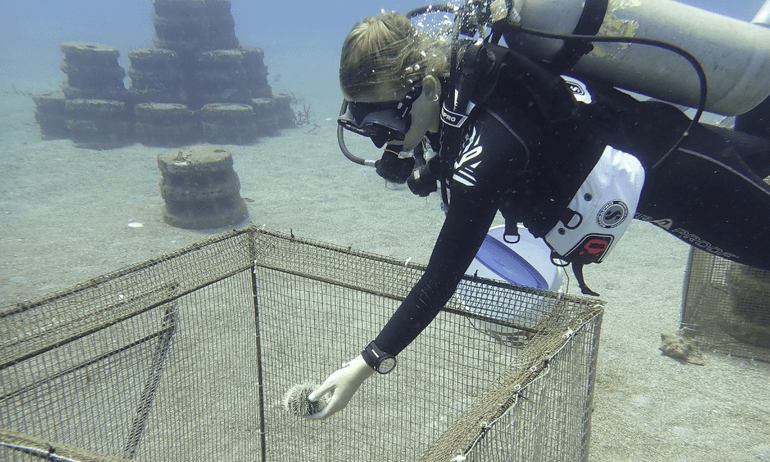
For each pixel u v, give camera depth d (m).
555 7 1.08
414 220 6.84
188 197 6.46
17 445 0.91
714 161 1.18
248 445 2.40
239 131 11.43
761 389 3.36
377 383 2.24
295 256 2.07
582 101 1.15
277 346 2.31
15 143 10.58
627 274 5.22
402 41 1.06
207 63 11.73
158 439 2.03
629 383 3.43
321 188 8.26
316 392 1.23
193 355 2.12
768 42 1.16
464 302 1.66
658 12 1.11
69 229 6.37
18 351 1.51
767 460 2.73
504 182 1.01
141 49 11.53
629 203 1.15
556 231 1.21
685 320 4.08
